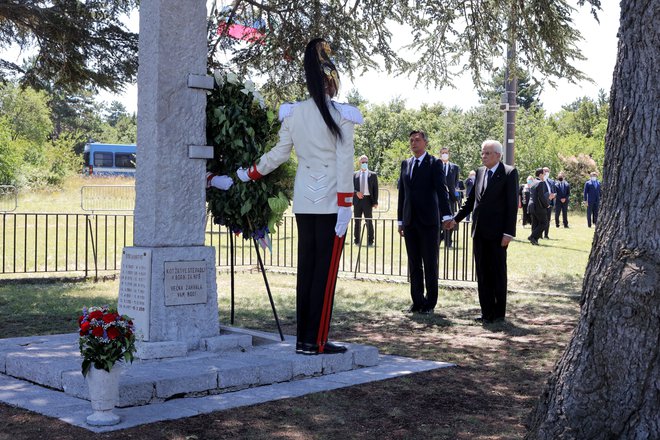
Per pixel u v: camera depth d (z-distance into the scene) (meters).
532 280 14.80
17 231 22.44
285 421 5.34
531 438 4.58
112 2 10.99
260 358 6.60
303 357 6.68
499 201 9.83
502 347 8.38
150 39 6.77
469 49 11.26
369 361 7.18
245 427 5.16
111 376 5.11
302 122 6.75
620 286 4.32
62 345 7.23
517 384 6.64
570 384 4.46
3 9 10.51
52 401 5.69
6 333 8.76
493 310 10.06
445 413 5.68
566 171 44.81
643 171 4.36
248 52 11.42
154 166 6.72
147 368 6.11
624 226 4.40
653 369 4.25
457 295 12.72
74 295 11.95
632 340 4.28
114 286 13.17
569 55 10.70
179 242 6.86
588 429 4.35
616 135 4.50
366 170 19.98
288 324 9.88
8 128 41.09
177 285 6.76
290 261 17.48
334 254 6.75
